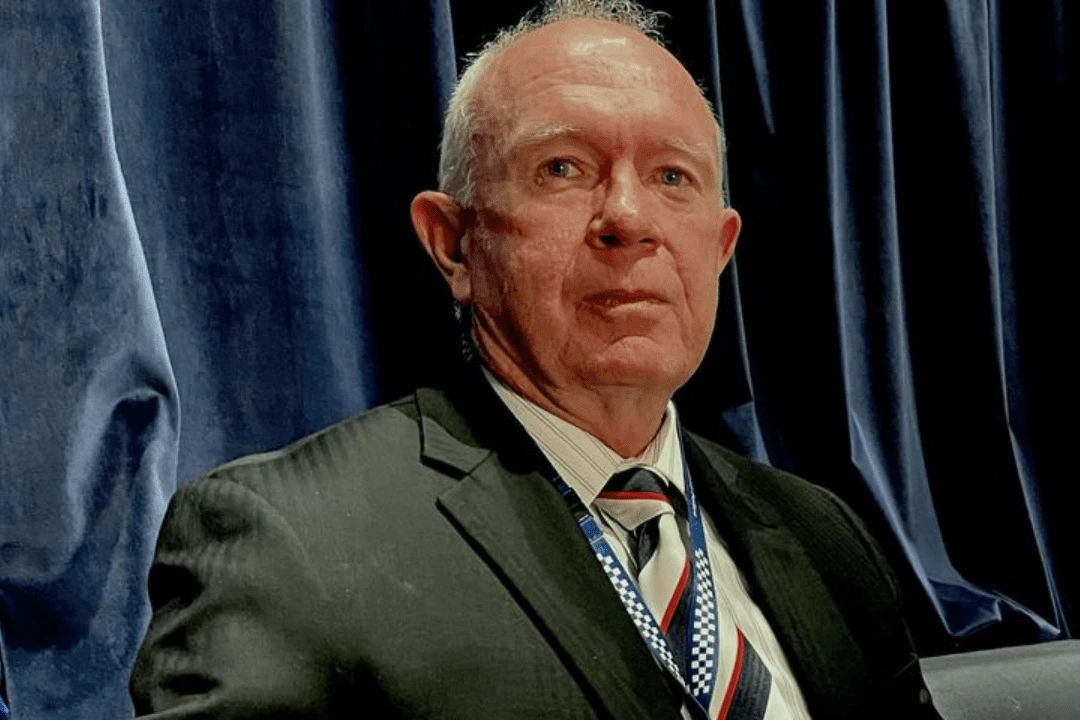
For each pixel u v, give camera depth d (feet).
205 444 4.43
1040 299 6.66
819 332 5.79
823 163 5.76
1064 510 6.63
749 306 5.94
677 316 3.18
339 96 4.82
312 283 4.56
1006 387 6.62
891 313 6.02
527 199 3.20
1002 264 6.67
